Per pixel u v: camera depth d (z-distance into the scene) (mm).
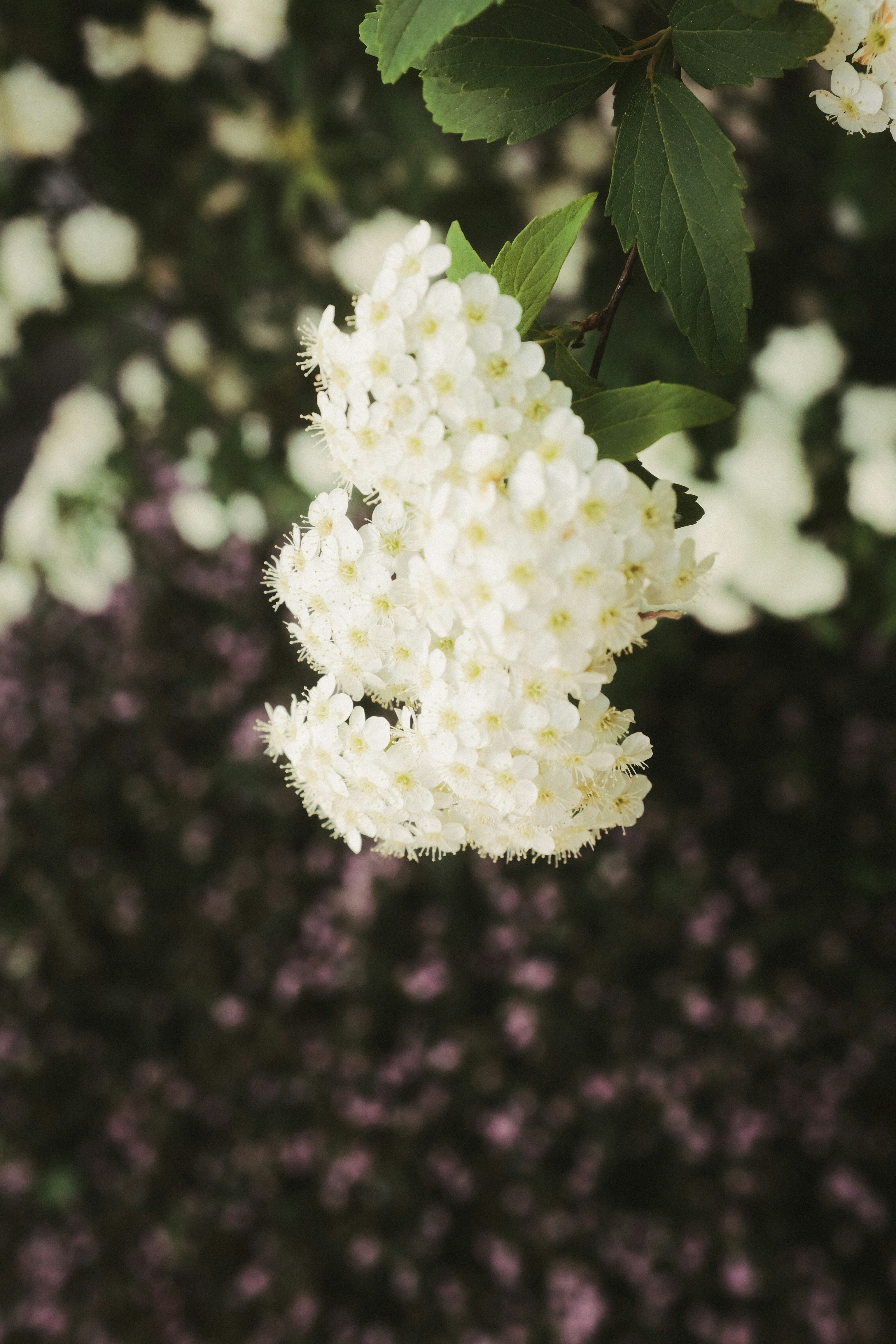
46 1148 3816
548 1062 3527
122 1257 3598
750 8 776
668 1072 3443
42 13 2793
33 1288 3617
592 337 1745
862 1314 3098
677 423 785
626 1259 3252
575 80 879
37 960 4094
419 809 962
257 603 4469
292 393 3283
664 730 3895
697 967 3566
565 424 759
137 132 3031
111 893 4184
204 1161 3682
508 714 843
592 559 761
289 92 2885
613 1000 3580
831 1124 3328
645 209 876
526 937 3701
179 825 4254
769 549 2717
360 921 3820
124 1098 3816
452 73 860
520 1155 3439
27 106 2865
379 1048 3730
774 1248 3223
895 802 3686
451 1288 3318
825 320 2900
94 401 4000
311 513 960
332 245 3066
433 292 805
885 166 2523
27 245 3176
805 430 2783
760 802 3797
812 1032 3447
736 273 863
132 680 4523
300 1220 3520
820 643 3604
